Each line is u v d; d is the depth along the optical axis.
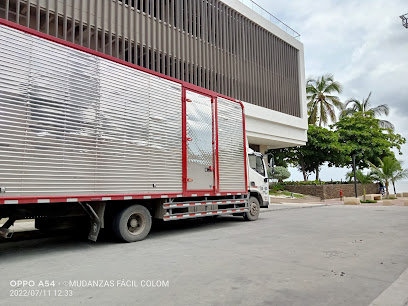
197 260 5.70
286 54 26.61
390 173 26.11
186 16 17.53
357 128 34.00
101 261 5.71
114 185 6.97
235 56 21.27
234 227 10.07
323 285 4.27
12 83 5.54
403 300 3.75
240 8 21.88
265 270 5.00
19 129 5.56
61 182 6.06
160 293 3.99
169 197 8.21
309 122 33.69
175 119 8.62
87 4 12.80
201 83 18.31
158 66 15.48
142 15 14.94
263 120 23.25
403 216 13.28
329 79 33.19
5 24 5.58
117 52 13.61
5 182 5.31
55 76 6.17
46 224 7.36
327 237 8.05
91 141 6.63
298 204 20.80
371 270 5.00
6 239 8.23
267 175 12.97
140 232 7.84
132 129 7.46
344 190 29.47
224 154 10.26
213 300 3.74
